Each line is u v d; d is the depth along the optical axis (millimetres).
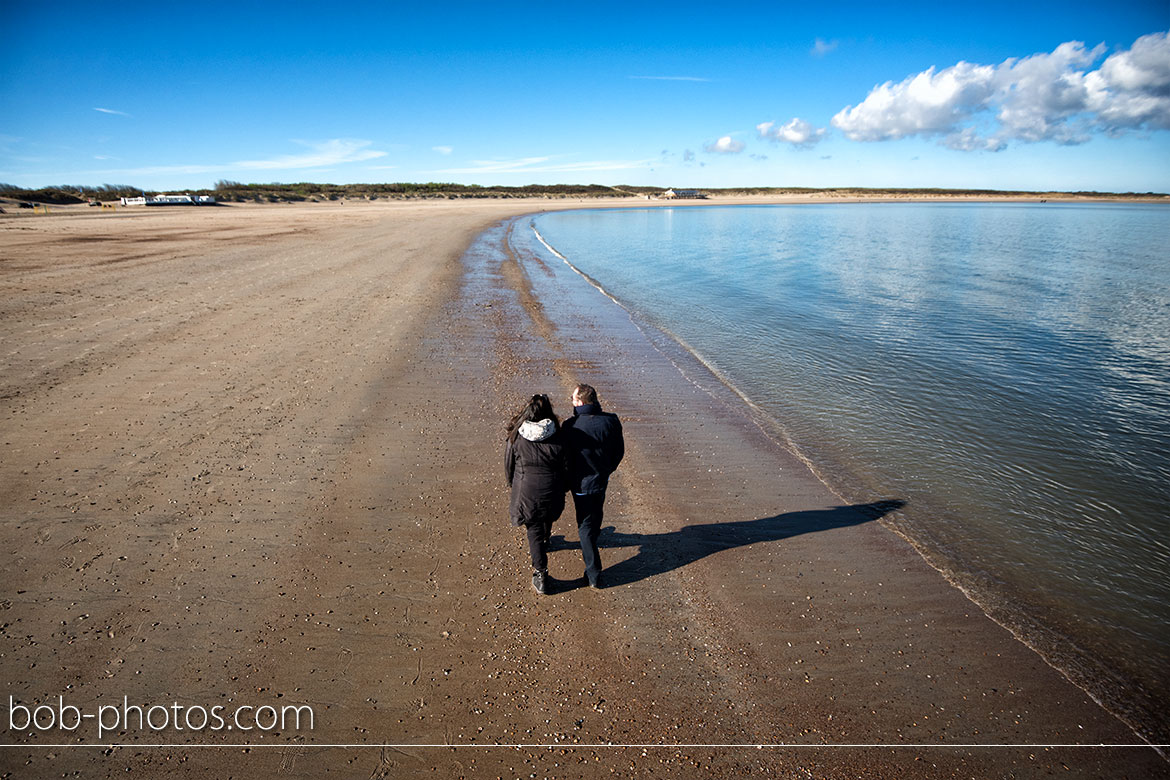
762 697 3311
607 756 2918
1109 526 5297
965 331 13055
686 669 3500
